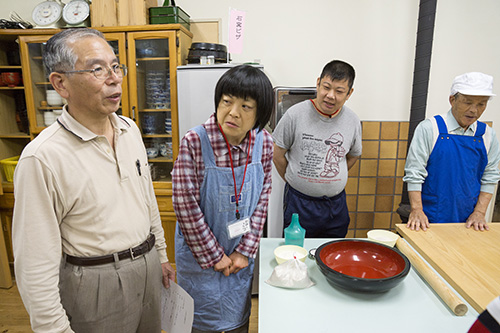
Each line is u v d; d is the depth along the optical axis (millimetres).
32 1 2598
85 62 882
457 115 1643
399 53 2539
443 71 2557
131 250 1046
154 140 2547
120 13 2273
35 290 867
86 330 1011
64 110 945
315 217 1898
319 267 1142
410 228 1537
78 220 953
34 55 2400
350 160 2023
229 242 1305
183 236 1279
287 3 2516
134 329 1109
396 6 2475
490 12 2459
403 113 2629
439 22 2486
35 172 858
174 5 2326
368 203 2770
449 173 1707
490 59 2529
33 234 862
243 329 1428
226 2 2547
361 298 1081
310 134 1804
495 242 1393
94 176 961
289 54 2584
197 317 1347
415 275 1225
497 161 1736
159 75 2402
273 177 2207
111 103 952
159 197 2465
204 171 1190
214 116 1200
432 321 970
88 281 976
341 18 2516
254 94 1030
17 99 2633
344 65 1631
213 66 2207
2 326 2027
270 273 1234
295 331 922
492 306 518
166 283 1306
